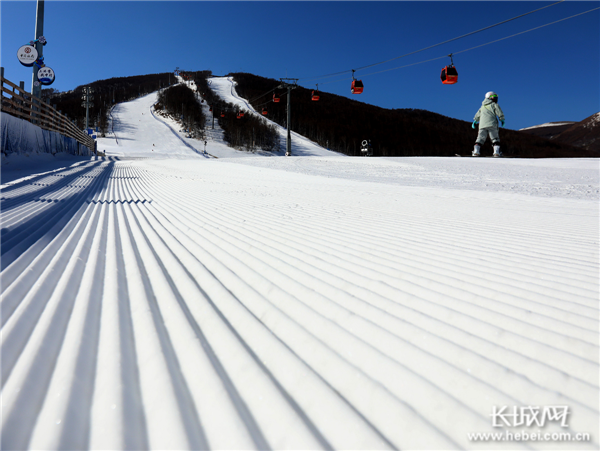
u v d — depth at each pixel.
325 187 9.63
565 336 1.64
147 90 121.50
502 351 1.51
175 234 3.70
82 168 14.00
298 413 1.12
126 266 2.62
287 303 1.99
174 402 1.13
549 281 2.38
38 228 3.67
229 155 57.38
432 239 3.60
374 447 0.99
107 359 1.37
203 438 1.00
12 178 8.55
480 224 4.53
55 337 1.53
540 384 1.31
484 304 2.01
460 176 13.73
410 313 1.87
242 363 1.39
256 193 7.92
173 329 1.65
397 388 1.28
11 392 1.13
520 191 9.05
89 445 0.95
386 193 8.37
